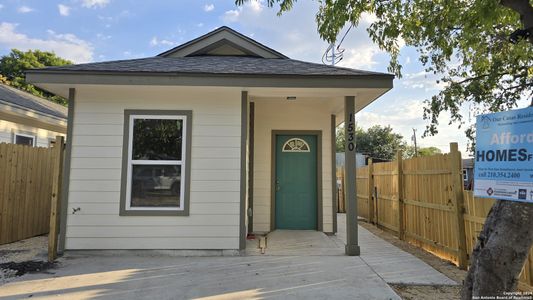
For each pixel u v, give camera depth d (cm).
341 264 511
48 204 756
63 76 531
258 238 698
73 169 571
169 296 380
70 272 468
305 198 792
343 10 484
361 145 3856
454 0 555
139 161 581
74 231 564
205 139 590
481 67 782
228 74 542
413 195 699
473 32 566
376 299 375
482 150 285
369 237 757
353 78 546
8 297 375
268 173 789
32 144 930
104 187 573
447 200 559
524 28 289
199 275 455
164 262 522
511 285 242
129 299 372
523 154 250
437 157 592
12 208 648
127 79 536
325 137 800
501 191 263
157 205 577
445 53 638
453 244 542
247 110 598
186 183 580
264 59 771
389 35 577
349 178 578
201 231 575
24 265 498
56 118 962
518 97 883
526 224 241
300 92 592
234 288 406
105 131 580
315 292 394
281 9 482
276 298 376
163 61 682
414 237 689
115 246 566
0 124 814
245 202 591
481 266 250
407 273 470
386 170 876
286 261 526
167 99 591
